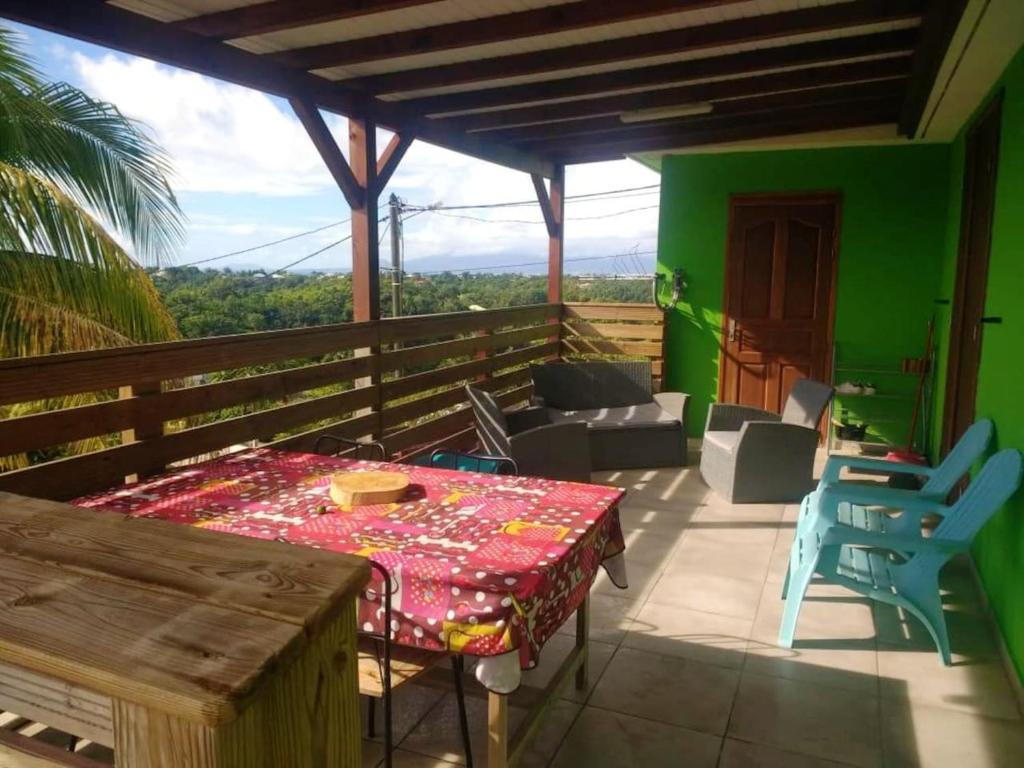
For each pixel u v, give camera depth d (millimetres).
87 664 578
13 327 3791
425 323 5148
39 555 759
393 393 4883
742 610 3111
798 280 6281
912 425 5688
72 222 3916
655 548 3854
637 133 5922
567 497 2344
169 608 647
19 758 701
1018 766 2113
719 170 6359
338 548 1876
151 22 3104
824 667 2654
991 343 3412
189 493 2385
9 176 3689
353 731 712
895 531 3283
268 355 3752
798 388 5000
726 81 4531
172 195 4867
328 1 2951
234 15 3100
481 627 1673
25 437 2596
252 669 556
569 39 3656
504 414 4879
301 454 2955
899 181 5914
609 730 2277
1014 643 2600
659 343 6672
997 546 3010
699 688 2514
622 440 5422
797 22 3297
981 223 4121
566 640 2844
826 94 4789
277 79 3779
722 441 4844
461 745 2205
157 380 3092
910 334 6027
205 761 542
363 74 4172
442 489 2426
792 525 4230
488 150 5789
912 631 2936
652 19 3389
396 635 1758
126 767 582
